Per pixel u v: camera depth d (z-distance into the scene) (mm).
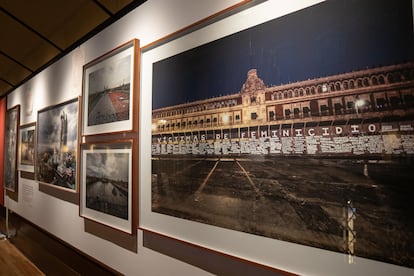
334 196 859
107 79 1953
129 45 1757
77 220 2348
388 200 756
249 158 1089
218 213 1189
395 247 739
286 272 944
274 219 1001
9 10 2596
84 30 2354
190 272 1337
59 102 2787
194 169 1308
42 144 3043
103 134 1940
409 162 726
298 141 948
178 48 1423
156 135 1528
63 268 2508
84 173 2186
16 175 3893
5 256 3471
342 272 830
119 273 1826
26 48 3092
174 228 1397
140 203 1651
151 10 1687
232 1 1212
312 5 925
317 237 888
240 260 1082
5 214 4379
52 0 2262
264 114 1045
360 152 812
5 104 4609
